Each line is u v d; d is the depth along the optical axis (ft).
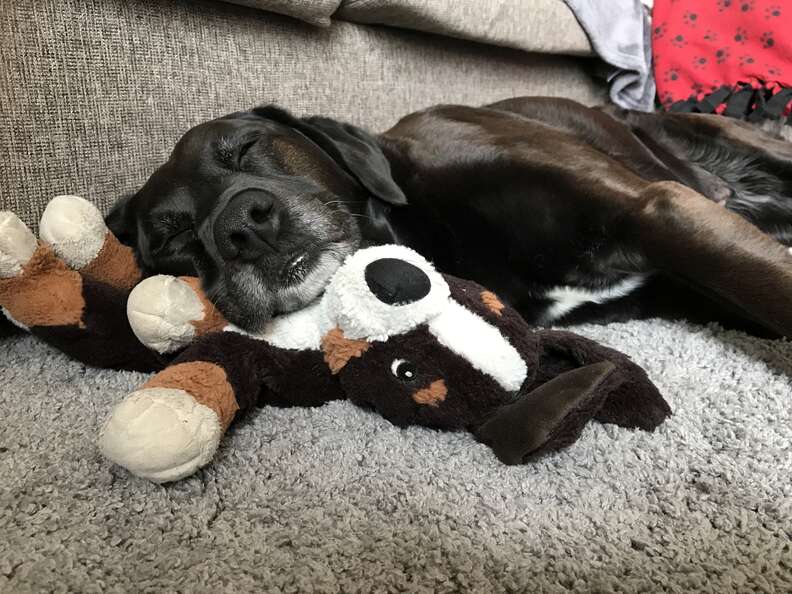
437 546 2.31
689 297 4.32
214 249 3.42
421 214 4.23
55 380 3.67
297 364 3.15
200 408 2.59
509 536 2.36
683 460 2.75
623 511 2.48
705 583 2.16
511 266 4.12
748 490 2.56
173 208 3.76
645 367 3.58
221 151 3.80
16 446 3.00
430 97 7.17
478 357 2.75
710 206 3.57
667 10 7.77
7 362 3.93
